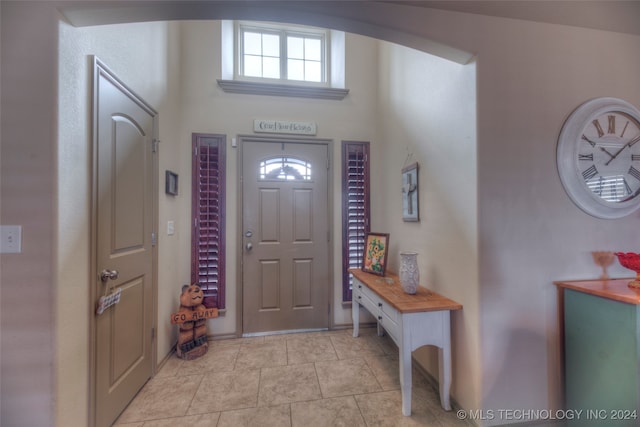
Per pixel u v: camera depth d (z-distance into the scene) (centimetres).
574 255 149
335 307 277
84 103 126
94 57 132
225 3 115
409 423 149
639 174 150
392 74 253
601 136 147
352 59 284
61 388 112
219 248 255
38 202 108
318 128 276
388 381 188
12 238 107
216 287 254
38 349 108
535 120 146
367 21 128
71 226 118
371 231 281
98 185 135
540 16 144
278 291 267
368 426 148
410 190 213
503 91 143
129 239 163
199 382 187
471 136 145
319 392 176
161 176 208
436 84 180
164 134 214
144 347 182
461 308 154
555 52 149
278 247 268
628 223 154
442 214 174
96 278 133
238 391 177
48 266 108
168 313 220
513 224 144
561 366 146
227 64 270
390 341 248
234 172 261
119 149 153
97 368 134
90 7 111
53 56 109
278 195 269
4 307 107
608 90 154
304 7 121
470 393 147
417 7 134
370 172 284
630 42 158
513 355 143
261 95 267
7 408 107
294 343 245
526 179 145
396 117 245
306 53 304
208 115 257
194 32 257
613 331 120
